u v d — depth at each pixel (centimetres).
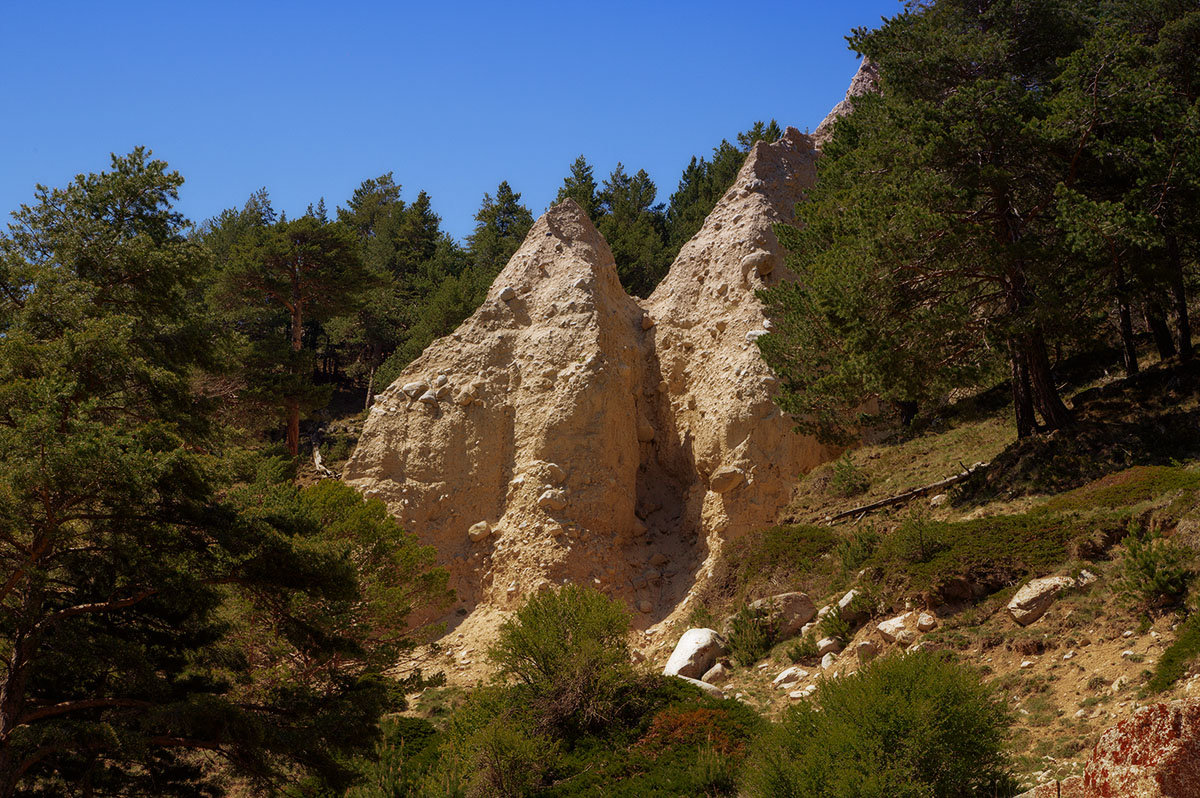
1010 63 2456
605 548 2947
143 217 2131
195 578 1505
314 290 4534
